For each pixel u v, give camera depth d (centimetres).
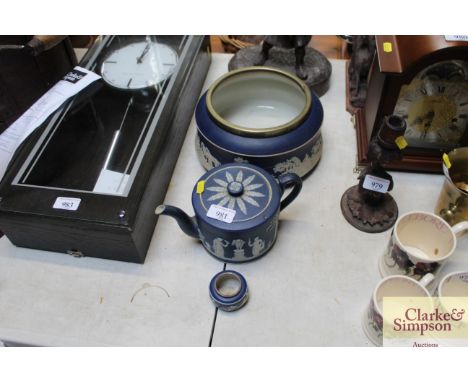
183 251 76
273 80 89
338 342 66
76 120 84
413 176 85
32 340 67
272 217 67
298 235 77
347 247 76
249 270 73
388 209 78
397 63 70
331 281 72
